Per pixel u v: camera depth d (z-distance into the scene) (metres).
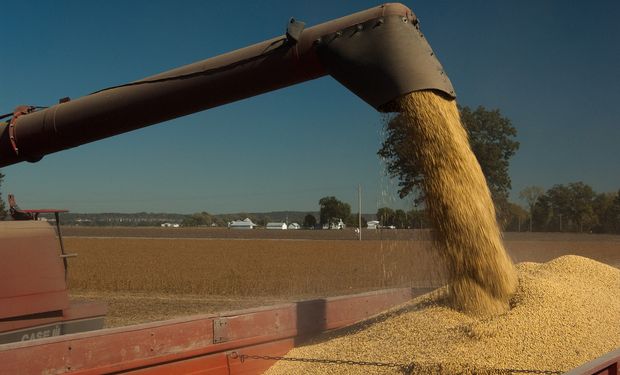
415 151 4.79
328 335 5.65
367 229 104.31
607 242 44.66
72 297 17.67
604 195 75.69
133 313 14.20
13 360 3.79
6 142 5.75
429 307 5.24
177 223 191.00
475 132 26.55
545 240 48.06
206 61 4.91
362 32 4.49
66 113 5.47
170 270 26.95
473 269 4.88
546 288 5.02
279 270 26.75
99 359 4.17
